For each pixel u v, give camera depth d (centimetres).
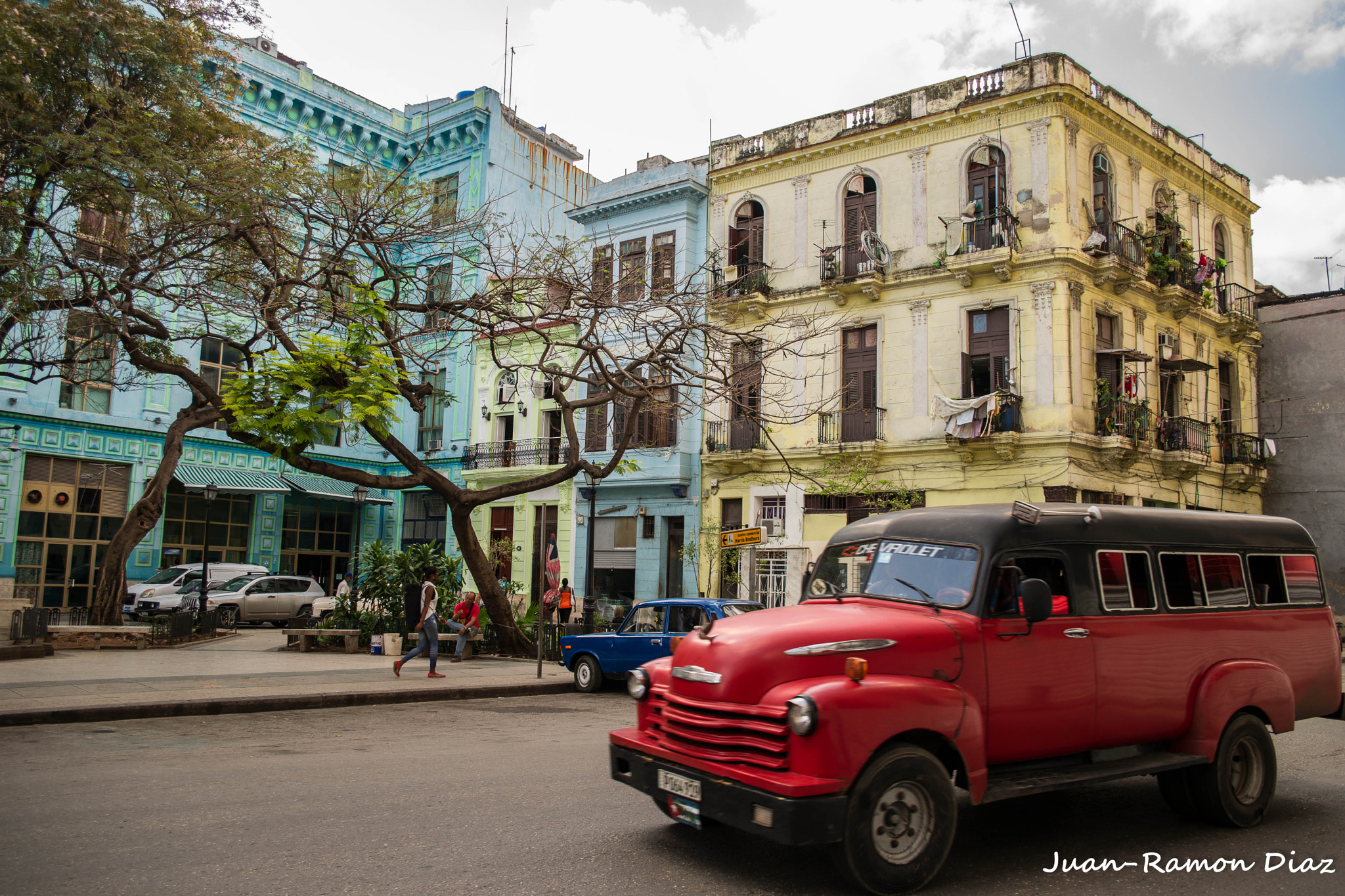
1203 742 595
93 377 2542
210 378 2953
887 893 452
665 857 514
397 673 1405
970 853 544
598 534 2809
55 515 2652
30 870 467
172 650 1841
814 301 2433
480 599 1902
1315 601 713
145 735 918
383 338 1622
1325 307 2708
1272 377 2784
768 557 2425
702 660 506
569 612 2202
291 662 1612
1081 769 557
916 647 500
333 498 3272
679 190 2641
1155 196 2456
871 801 445
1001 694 523
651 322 1686
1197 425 2430
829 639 489
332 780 698
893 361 2314
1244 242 2864
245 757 799
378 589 1897
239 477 2991
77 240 1376
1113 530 605
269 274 1519
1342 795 714
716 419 2555
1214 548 655
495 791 667
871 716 451
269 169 1422
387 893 444
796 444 2433
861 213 2419
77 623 2311
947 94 2281
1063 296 2095
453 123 3203
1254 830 607
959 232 2242
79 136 1195
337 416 1305
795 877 484
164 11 1353
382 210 1559
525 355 3027
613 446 2766
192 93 1368
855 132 2405
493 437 3152
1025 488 2083
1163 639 598
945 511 598
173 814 586
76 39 1213
